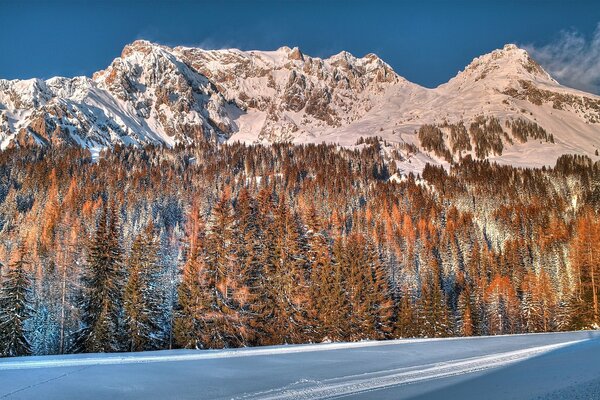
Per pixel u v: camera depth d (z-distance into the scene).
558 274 89.19
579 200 152.50
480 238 124.44
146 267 46.50
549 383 13.89
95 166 180.50
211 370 20.77
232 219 48.22
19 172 161.88
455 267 101.06
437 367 20.78
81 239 91.75
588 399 10.94
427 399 13.34
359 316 53.56
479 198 165.12
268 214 53.53
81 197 134.25
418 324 62.22
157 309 45.09
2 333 41.22
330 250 56.72
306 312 49.72
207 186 163.62
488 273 97.38
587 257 73.81
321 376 18.89
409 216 134.50
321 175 176.00
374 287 56.66
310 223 57.12
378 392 15.15
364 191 165.50
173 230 116.44
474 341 34.47
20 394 15.65
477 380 16.56
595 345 26.88
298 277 49.97
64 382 17.66
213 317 44.03
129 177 168.12
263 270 48.66
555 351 25.19
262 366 22.12
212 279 45.09
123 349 42.44
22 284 42.97
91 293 43.25
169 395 15.53
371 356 25.94
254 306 46.94
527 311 78.31
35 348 50.44
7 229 122.62
